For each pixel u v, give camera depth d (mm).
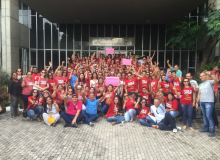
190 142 4492
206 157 3727
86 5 10648
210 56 13312
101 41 15688
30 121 6117
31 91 6121
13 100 6414
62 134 4969
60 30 15617
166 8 11000
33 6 10844
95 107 6086
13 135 4840
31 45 15430
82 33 15688
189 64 15367
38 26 15453
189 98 5496
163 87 6738
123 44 15633
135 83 7055
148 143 4434
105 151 3994
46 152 3900
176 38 12328
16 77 6469
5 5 11773
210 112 4973
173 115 5547
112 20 14039
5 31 11844
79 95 6285
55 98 6328
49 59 15680
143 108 5945
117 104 6469
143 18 13336
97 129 5418
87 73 7547
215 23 9156
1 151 3924
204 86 5098
